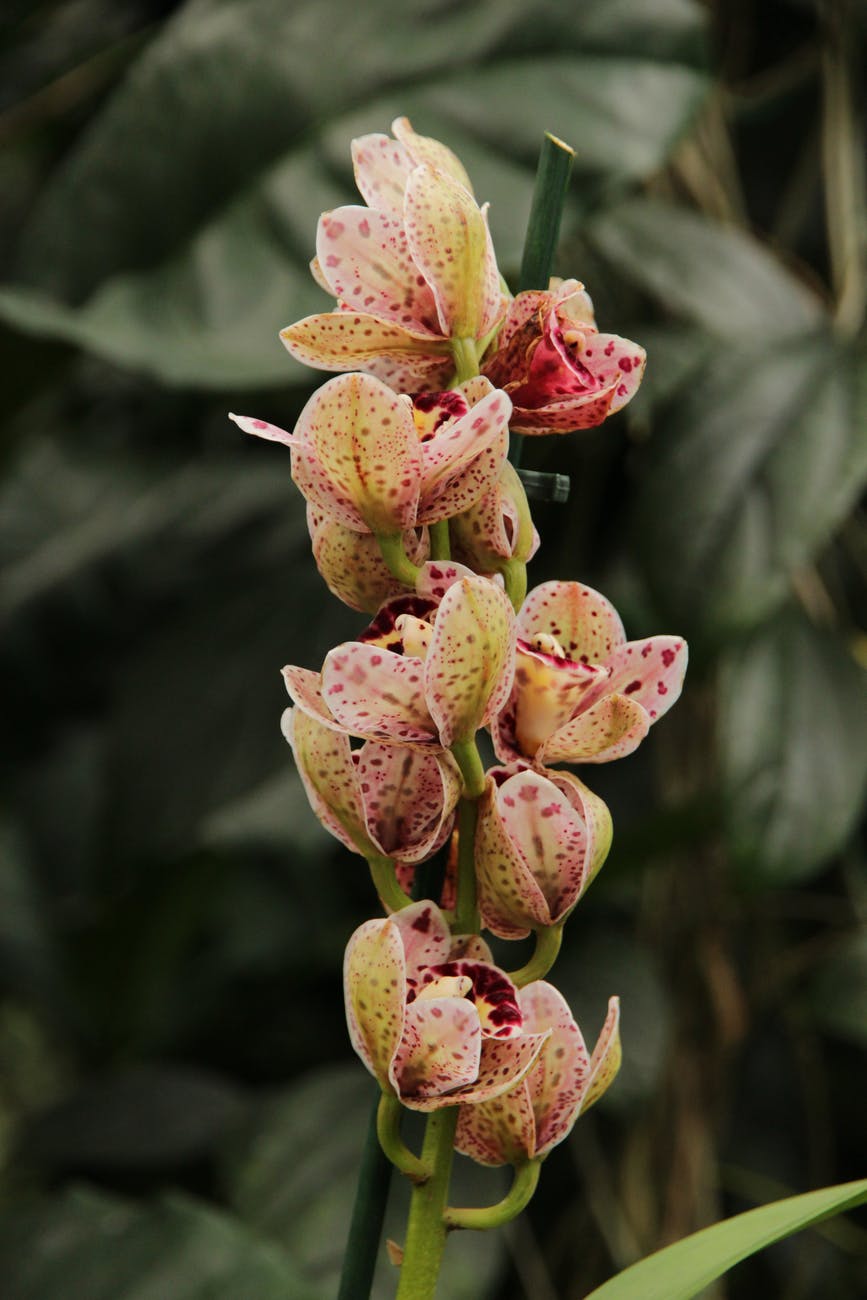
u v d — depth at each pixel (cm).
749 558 195
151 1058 318
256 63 210
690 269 225
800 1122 312
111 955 285
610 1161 259
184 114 210
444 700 116
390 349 120
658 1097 251
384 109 204
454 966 119
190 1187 274
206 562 272
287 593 255
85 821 314
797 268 257
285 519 273
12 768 281
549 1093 119
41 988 311
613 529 245
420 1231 119
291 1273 192
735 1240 120
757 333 219
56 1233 199
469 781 118
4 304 195
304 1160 236
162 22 256
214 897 299
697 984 254
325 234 119
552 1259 262
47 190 218
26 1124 282
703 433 204
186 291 206
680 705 244
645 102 196
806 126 290
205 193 210
